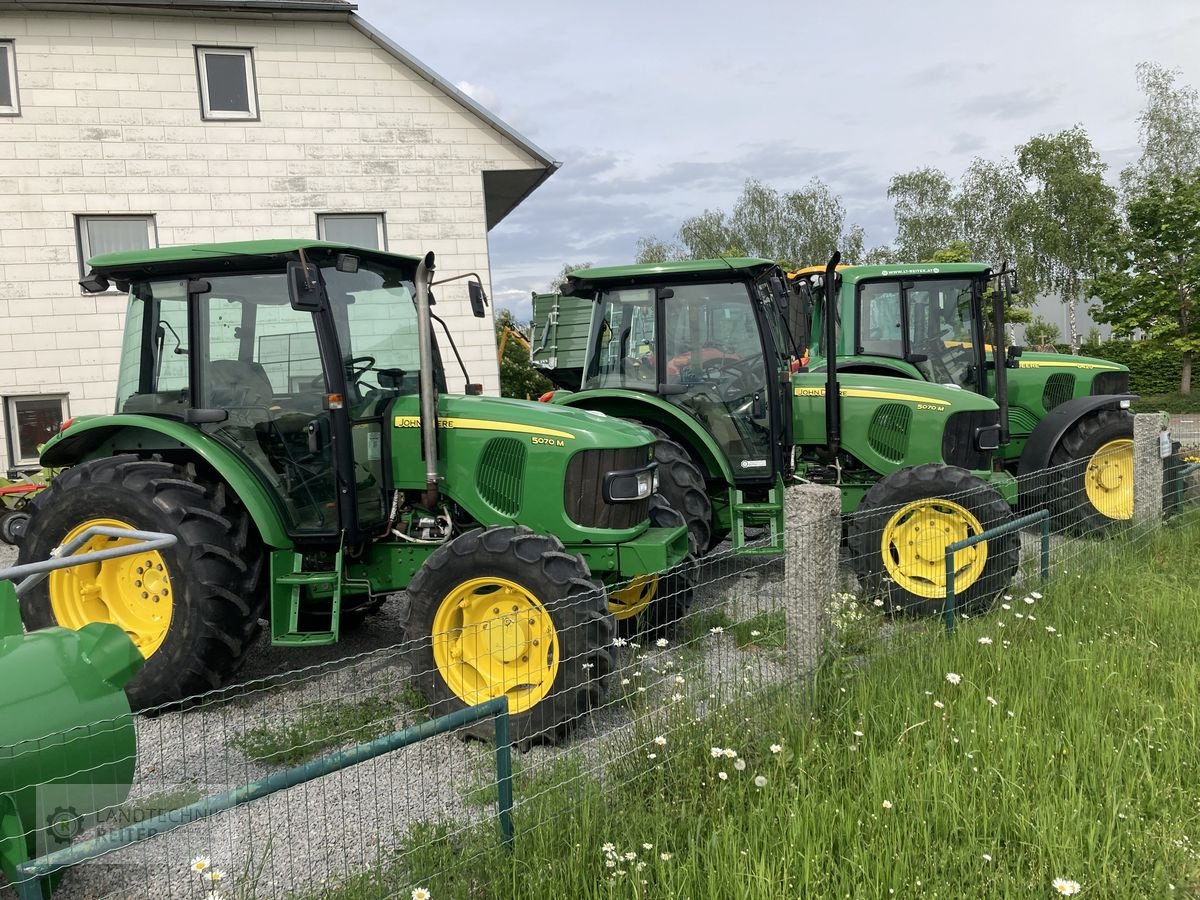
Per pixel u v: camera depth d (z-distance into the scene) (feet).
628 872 8.79
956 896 8.55
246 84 38.96
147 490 14.65
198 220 38.60
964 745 11.07
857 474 22.52
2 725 9.21
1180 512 24.80
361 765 12.45
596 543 15.02
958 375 26.00
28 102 36.45
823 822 9.50
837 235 156.56
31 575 10.93
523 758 12.44
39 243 36.83
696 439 20.90
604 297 21.85
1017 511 24.72
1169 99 118.62
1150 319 76.02
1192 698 12.35
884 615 17.37
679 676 12.55
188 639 14.43
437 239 41.27
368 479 15.56
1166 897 8.49
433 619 13.73
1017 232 128.06
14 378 36.81
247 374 15.44
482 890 8.84
